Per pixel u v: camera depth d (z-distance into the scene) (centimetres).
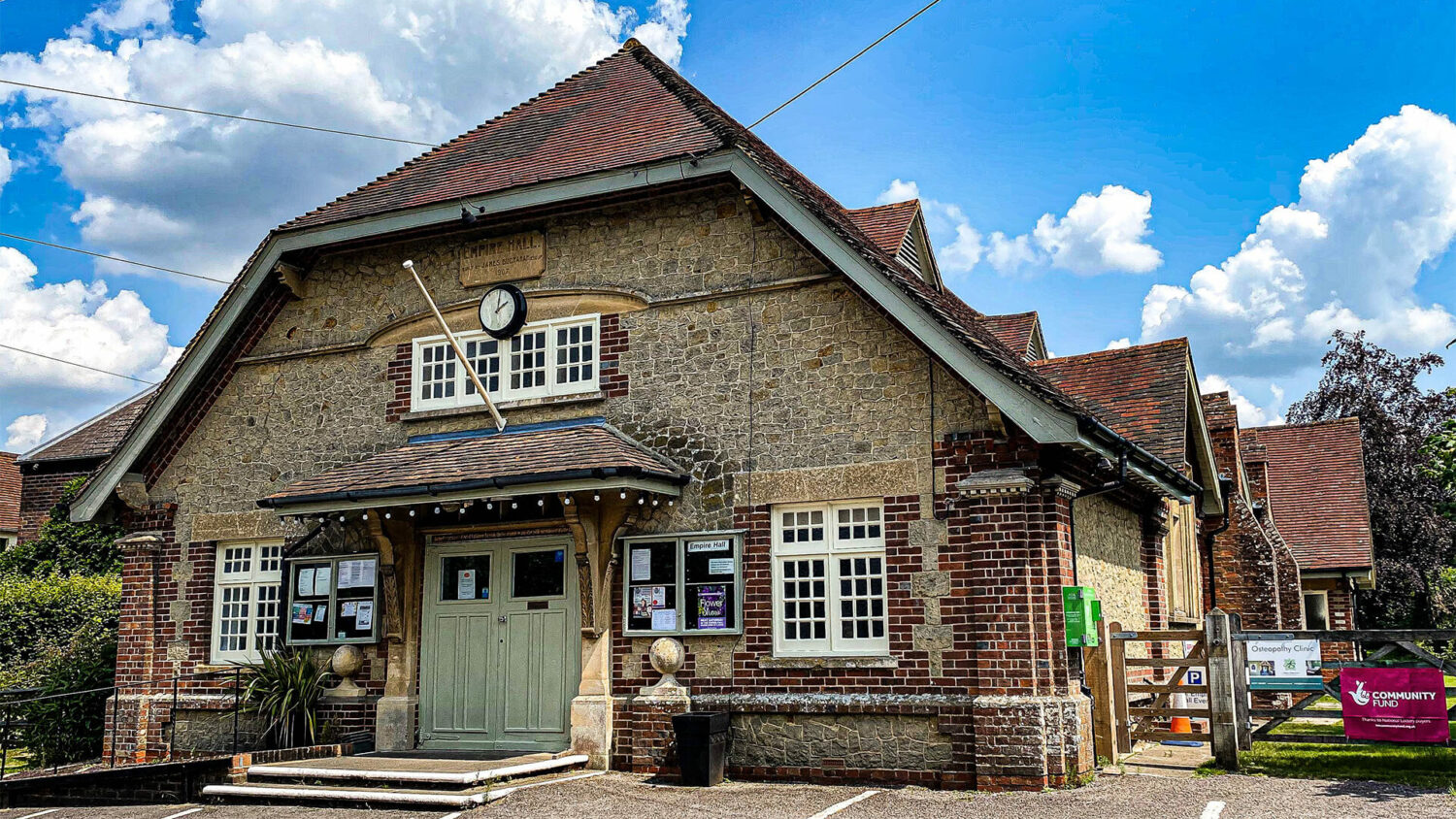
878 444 1211
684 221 1359
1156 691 1273
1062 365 1856
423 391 1476
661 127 1416
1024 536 1125
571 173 1365
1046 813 962
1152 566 1652
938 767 1127
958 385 1185
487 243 1462
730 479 1273
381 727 1375
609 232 1401
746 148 1256
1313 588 2541
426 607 1412
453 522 1397
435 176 1553
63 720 1645
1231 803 979
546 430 1366
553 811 1013
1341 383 3794
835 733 1177
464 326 1456
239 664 1473
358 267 1541
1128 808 971
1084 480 1252
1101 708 1261
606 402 1360
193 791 1251
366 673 1426
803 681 1198
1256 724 1744
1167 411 1658
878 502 1212
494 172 1480
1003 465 1148
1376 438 3522
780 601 1231
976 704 1108
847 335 1248
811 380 1256
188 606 1556
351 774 1158
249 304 1534
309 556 1479
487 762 1204
